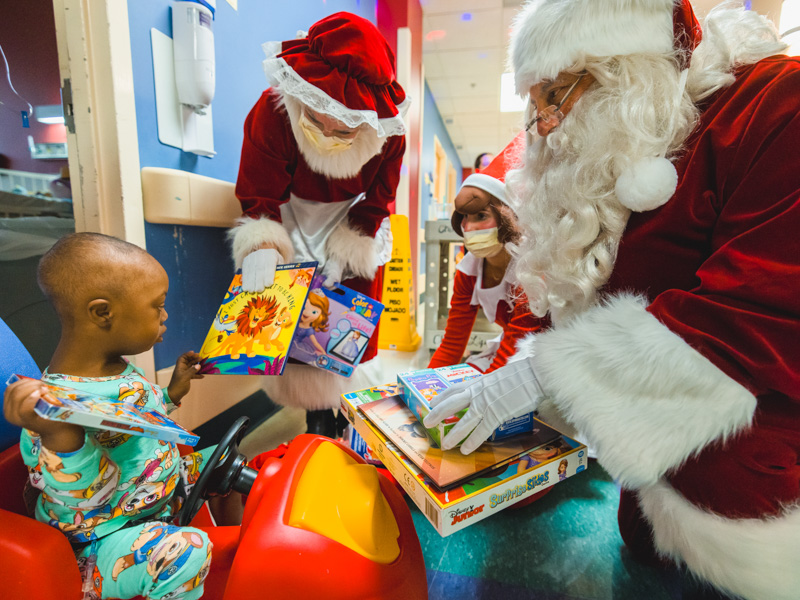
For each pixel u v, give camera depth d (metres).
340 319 1.01
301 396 1.09
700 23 0.73
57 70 1.38
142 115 0.97
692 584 0.74
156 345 1.03
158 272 0.62
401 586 0.56
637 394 0.55
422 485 0.59
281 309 0.84
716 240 0.59
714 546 0.56
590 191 0.67
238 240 0.99
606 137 0.64
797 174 0.51
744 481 0.57
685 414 0.52
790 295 0.48
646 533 0.81
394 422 0.74
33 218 1.15
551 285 0.75
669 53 0.62
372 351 1.24
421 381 0.82
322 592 0.50
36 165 1.46
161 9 1.01
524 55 0.67
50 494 0.53
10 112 1.43
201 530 0.60
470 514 0.57
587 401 0.57
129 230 0.94
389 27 2.64
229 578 0.51
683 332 0.54
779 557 0.54
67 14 0.85
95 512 0.56
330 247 1.11
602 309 0.63
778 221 0.50
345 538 0.55
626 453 0.54
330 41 0.88
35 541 0.48
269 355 0.78
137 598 0.54
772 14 1.63
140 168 0.97
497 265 1.21
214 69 1.09
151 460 0.61
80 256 0.56
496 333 1.99
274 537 0.52
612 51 0.61
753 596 0.56
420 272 3.93
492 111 4.77
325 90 0.85
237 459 0.65
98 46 0.87
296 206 1.14
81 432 0.51
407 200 2.69
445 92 4.20
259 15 1.41
